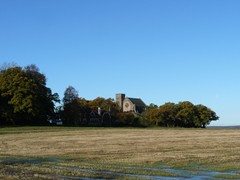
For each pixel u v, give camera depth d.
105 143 56.16
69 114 138.62
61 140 63.12
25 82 115.62
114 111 168.25
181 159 34.81
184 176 25.56
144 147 48.84
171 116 176.12
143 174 26.22
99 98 168.12
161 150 44.62
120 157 37.03
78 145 52.66
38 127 105.94
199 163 32.31
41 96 124.94
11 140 63.41
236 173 27.31
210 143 56.03
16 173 25.69
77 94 141.88
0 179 22.69
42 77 127.75
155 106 199.12
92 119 156.75
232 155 38.41
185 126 184.12
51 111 132.38
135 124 167.50
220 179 24.56
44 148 48.16
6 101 116.31
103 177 24.50
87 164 31.42
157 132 95.00
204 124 188.00
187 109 177.38
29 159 35.69
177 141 60.47
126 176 24.98
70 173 25.86
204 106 184.38
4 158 36.56
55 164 31.72
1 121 116.38
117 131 97.25
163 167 30.20
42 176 24.25
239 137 72.94
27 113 116.50
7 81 116.06
